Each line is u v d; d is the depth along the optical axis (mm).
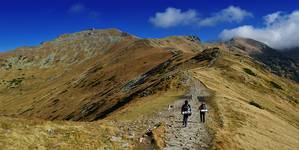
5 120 21969
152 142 24953
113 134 25547
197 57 123188
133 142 24734
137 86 102688
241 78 90750
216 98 50031
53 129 22672
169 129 29531
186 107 31359
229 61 108562
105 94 128250
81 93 159625
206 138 27781
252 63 126562
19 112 170875
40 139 20328
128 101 73812
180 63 123688
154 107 42875
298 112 86875
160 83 71000
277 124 45031
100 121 31094
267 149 30531
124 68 169750
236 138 29844
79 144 21469
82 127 25094
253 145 30016
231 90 72062
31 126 21875
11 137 19109
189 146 24984
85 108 113000
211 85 67312
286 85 120188
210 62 107750
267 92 90875
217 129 31156
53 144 20359
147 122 32531
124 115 38031
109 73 171125
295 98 102125
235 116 39156
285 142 36531
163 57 168875
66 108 139625
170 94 58812
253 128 36250
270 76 119938
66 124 25125
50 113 143250
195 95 54719
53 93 184375
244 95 73250
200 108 33844
